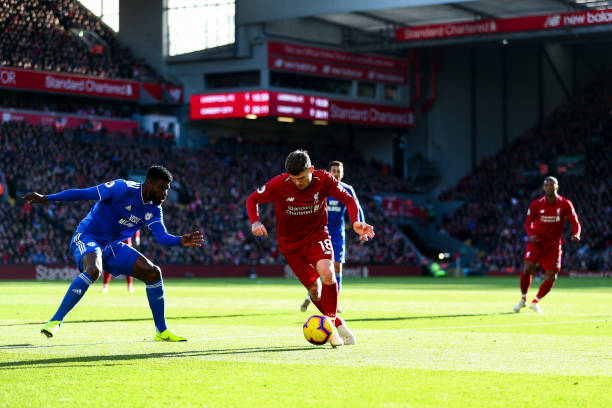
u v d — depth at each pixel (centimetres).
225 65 7088
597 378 877
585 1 6328
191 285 4306
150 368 947
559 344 1209
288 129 7944
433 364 981
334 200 1830
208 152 7112
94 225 1216
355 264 6688
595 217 7188
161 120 7050
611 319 1755
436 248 7800
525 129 8444
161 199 1207
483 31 6550
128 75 7075
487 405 732
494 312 2003
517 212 7650
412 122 7944
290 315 1867
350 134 8362
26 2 6725
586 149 7900
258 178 7150
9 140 5922
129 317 1778
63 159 6103
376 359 1026
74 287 1162
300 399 758
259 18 6738
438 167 8212
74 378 875
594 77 8850
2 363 987
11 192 5675
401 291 3541
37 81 6300
